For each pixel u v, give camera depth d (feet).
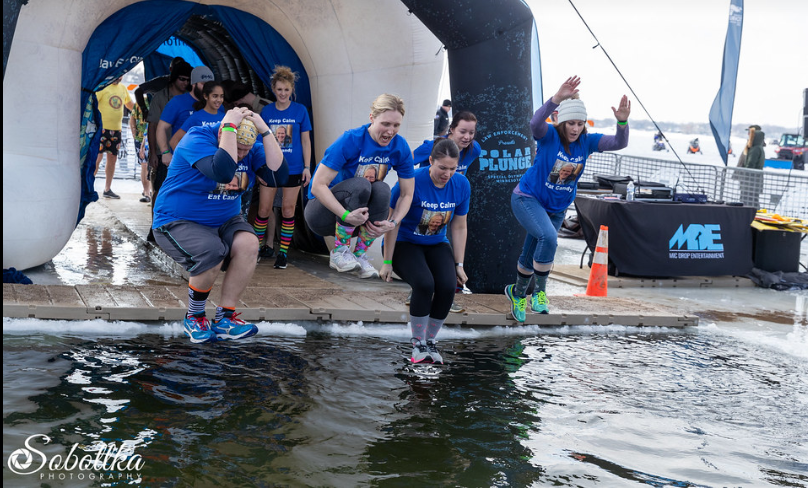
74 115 20.35
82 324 14.74
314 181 14.52
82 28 19.94
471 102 20.92
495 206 21.04
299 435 10.09
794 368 15.62
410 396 12.19
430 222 14.21
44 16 18.92
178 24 22.81
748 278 27.50
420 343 14.16
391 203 14.42
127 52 22.07
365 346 15.29
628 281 25.71
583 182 35.68
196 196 13.70
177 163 13.64
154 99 25.39
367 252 22.66
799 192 37.63
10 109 19.01
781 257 27.76
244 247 14.26
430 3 20.02
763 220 28.58
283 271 22.65
